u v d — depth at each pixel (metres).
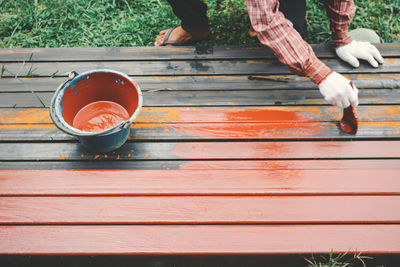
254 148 1.91
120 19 3.08
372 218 1.66
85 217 1.65
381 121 2.02
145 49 2.31
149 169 1.85
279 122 2.01
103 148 1.81
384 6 3.11
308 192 1.73
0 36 2.93
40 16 2.99
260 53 2.29
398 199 1.71
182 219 1.65
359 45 2.25
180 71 2.22
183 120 2.01
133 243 1.59
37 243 1.58
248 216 1.66
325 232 1.62
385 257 1.97
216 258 2.03
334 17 2.08
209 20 2.99
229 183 1.76
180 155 1.89
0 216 1.65
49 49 2.29
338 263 1.83
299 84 2.16
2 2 3.04
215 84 2.17
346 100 1.57
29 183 1.74
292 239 1.60
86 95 1.89
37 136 1.94
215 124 2.00
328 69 1.59
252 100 2.10
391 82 2.17
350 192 1.74
